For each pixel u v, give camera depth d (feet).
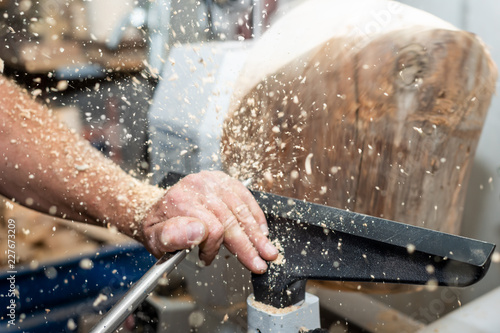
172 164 3.00
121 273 3.40
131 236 2.49
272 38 2.46
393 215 2.13
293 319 1.70
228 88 2.69
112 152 3.67
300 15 2.42
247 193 2.08
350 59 2.08
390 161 2.06
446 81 1.94
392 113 2.00
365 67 2.04
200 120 2.79
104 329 1.55
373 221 1.75
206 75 2.84
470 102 1.99
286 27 2.43
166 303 2.77
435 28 1.97
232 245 1.93
